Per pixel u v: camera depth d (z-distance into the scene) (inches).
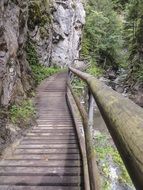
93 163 113.3
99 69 1620.3
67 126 304.8
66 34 1254.3
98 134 339.9
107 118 47.1
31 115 330.3
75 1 1406.3
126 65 1622.8
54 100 465.1
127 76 1327.5
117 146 37.0
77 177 175.5
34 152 223.3
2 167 193.8
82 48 1592.0
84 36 1620.3
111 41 1721.2
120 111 41.9
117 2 2253.9
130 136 32.8
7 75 288.8
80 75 208.1
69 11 1267.2
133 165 29.2
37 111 378.3
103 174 288.0
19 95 351.3
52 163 199.2
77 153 217.8
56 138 260.7
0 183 169.5
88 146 130.3
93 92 87.6
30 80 493.4
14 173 183.6
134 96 1120.2
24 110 321.7
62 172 183.5
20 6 374.0
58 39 1214.3
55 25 1202.6
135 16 1327.5
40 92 526.0
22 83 410.6
